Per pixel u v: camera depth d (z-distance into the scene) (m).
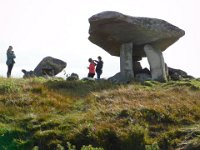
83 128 22.94
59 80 34.91
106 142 22.27
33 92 29.62
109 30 39.81
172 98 27.97
